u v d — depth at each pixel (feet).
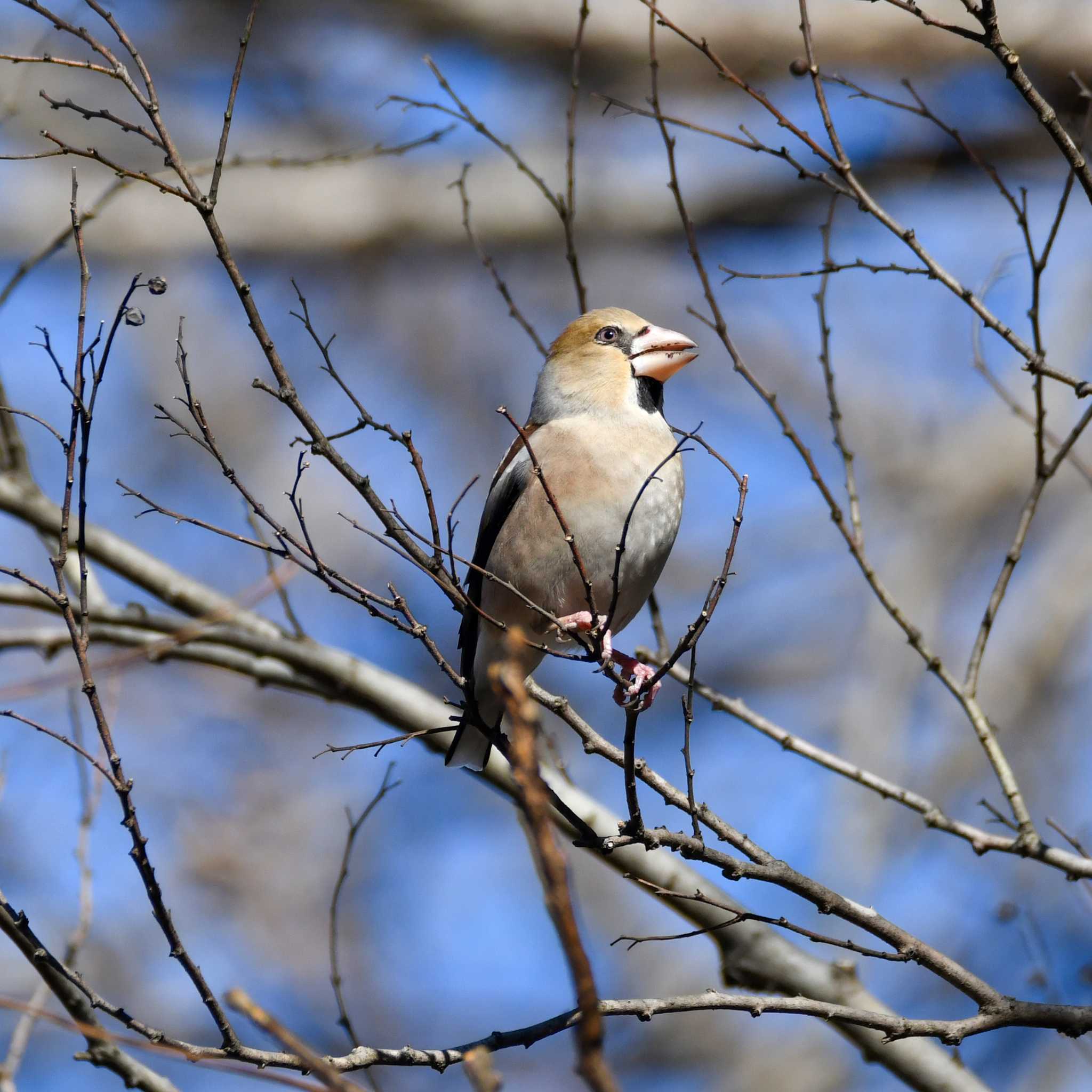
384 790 22.67
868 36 44.52
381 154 29.66
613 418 26.05
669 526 25.67
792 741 22.75
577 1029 12.07
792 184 50.62
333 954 21.97
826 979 25.16
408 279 54.60
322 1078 13.69
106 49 18.29
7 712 17.33
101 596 29.07
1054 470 23.49
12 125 50.26
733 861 19.01
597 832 26.21
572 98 26.35
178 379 52.65
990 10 18.90
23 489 29.48
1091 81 42.78
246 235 52.21
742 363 23.70
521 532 25.35
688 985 45.19
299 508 18.19
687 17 46.44
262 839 47.39
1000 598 23.25
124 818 16.96
